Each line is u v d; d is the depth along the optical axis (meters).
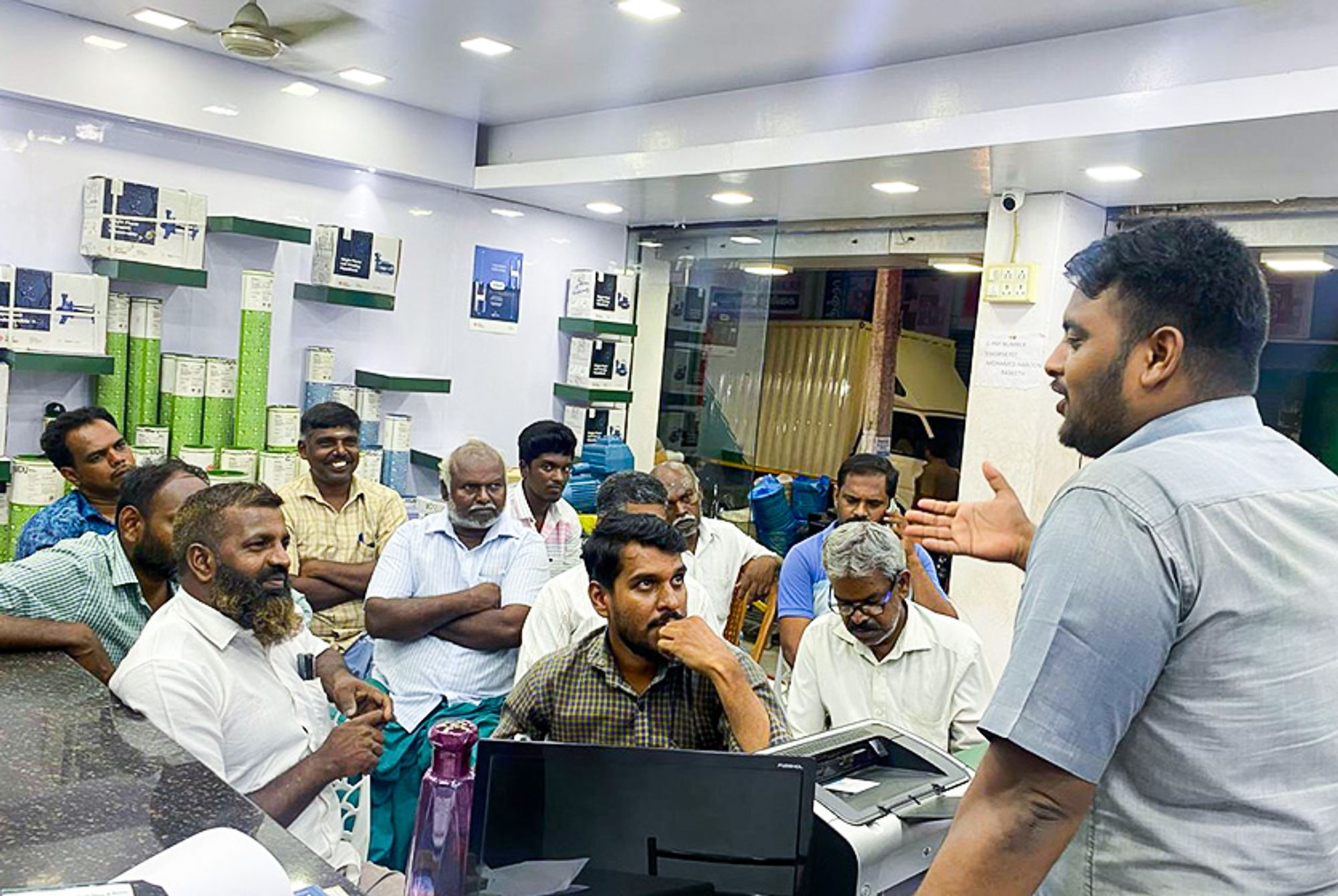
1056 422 4.03
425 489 4.86
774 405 6.60
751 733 1.86
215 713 1.85
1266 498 1.03
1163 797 1.04
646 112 4.26
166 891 0.83
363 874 2.03
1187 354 1.08
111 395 3.80
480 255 4.95
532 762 1.30
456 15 3.34
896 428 6.70
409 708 2.92
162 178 3.98
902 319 6.87
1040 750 1.01
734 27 3.26
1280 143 2.91
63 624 1.84
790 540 5.07
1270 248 3.86
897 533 2.92
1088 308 1.13
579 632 2.78
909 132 3.37
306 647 2.29
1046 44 3.14
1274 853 1.00
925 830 1.47
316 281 4.34
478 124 4.88
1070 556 1.04
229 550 1.88
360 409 4.53
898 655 2.42
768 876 1.30
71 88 3.63
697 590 2.93
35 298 3.55
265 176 4.25
